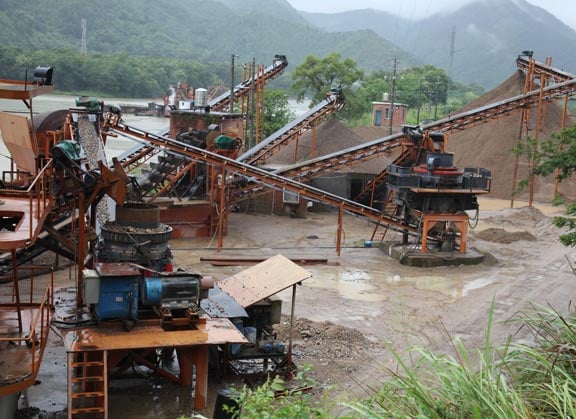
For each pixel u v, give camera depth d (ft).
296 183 122.31
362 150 142.51
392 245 127.95
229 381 59.57
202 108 167.73
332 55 361.71
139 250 58.49
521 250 132.05
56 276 94.48
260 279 63.62
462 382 26.00
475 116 162.81
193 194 136.05
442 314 85.81
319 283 102.17
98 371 50.49
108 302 53.72
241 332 59.62
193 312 55.21
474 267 118.32
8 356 44.86
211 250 121.80
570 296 95.14
